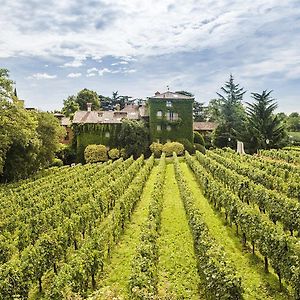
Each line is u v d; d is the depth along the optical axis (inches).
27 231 719.1
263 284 530.3
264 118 2482.8
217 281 444.1
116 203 918.4
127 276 579.2
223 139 2760.8
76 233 722.2
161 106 2655.0
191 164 1753.2
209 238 585.3
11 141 1519.4
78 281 492.4
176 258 637.3
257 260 619.2
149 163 1791.3
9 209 970.7
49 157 2015.3
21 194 1187.9
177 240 731.4
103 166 1902.1
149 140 2630.4
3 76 1491.1
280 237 528.1
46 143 1963.6
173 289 520.1
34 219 783.7
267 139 2458.2
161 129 2650.1
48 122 1962.4
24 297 515.8
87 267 523.5
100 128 2573.8
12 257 694.5
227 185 1181.7
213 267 465.7
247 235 659.4
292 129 4077.3
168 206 1023.0
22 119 1544.0
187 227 816.3
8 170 1692.9
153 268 505.7
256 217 642.8
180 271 584.7
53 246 606.5
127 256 668.1
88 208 826.2
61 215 827.4
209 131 3299.7
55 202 999.6
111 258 661.3
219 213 922.1
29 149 1739.7
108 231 678.5
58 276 478.3
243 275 561.6
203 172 1306.6
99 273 591.5
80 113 2751.0
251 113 2519.7
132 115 2819.9
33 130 1692.9
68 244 685.3
